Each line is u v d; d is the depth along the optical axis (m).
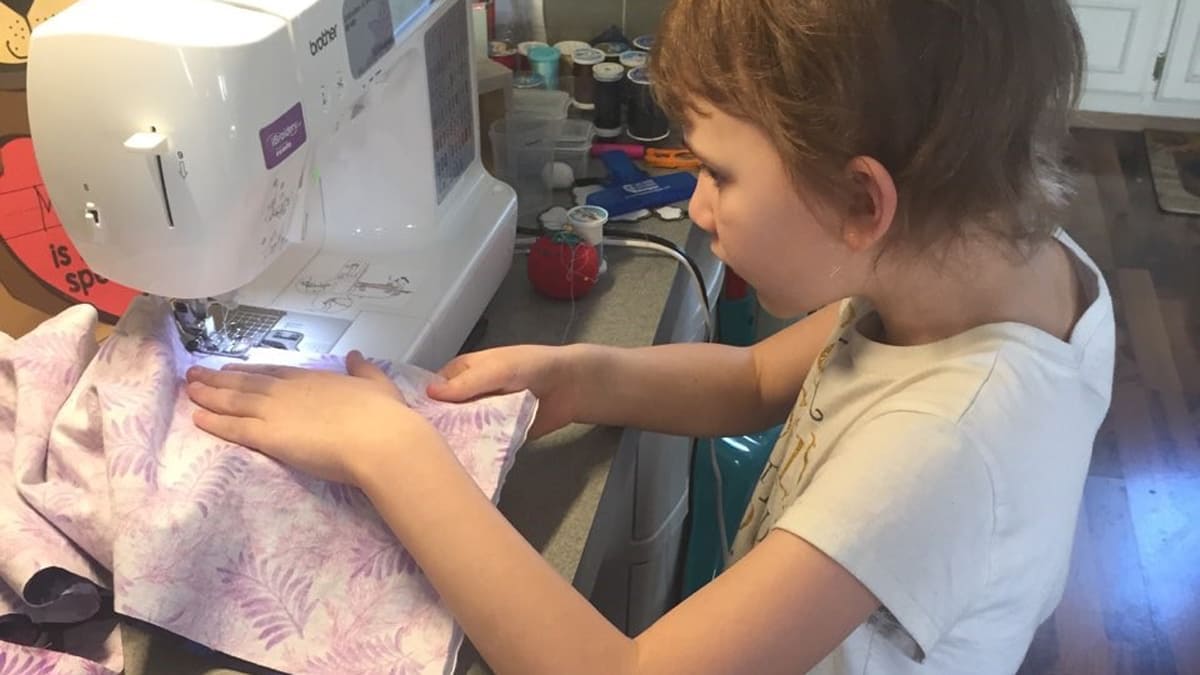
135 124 0.68
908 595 0.63
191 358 0.86
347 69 0.81
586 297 1.11
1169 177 3.27
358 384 0.77
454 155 1.06
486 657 0.66
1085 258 0.78
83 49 0.67
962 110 0.60
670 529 1.33
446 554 0.67
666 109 0.69
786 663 0.63
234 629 0.70
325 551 0.73
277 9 0.73
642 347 0.98
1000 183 0.64
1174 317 2.70
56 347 0.81
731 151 0.65
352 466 0.71
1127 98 3.64
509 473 0.87
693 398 0.93
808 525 0.64
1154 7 3.46
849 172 0.62
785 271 0.69
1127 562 2.04
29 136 0.92
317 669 0.69
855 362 0.77
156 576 0.68
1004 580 0.68
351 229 1.04
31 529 0.71
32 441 0.76
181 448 0.74
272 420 0.74
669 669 0.62
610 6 1.57
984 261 0.69
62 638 0.73
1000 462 0.65
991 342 0.69
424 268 1.01
